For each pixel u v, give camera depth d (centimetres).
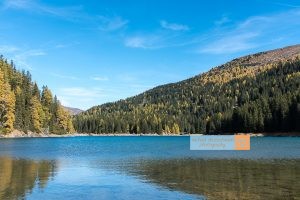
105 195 2852
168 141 15738
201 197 2742
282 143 10575
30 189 3086
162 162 5334
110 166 4859
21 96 17912
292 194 2798
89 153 7588
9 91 16062
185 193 2895
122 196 2811
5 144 10931
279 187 3092
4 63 19075
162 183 3378
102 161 5616
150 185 3278
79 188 3148
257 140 12875
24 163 5212
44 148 9300
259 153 6756
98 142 14738
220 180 3500
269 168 4369
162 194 2869
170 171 4241
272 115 17475
